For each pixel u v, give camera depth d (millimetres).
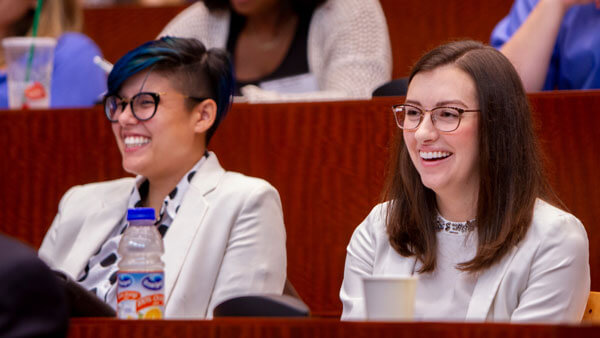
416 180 4156
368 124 4977
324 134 5043
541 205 4020
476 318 3836
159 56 4613
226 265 4441
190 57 4688
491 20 7430
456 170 3971
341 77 6211
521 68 5590
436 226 4113
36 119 5469
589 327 2580
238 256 4445
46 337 2205
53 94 6633
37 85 5965
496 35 6203
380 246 4238
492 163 3941
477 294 3885
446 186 3984
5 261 2195
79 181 5430
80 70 6723
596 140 4688
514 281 3861
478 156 3982
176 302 4355
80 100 6707
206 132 4805
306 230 5062
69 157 5441
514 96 3994
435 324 2777
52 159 5457
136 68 4590
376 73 6238
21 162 5484
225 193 4570
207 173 4664
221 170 4730
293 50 6430
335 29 6340
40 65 5996
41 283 2225
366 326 2822
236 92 6391
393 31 7566
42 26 6828
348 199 5008
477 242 3996
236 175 4711
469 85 3967
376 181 4965
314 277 5043
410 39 7543
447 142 3955
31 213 5477
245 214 4508
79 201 4988
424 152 3998
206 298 4414
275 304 3102
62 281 3379
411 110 4039
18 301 2182
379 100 4957
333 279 5020
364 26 6332
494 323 2742
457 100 3955
